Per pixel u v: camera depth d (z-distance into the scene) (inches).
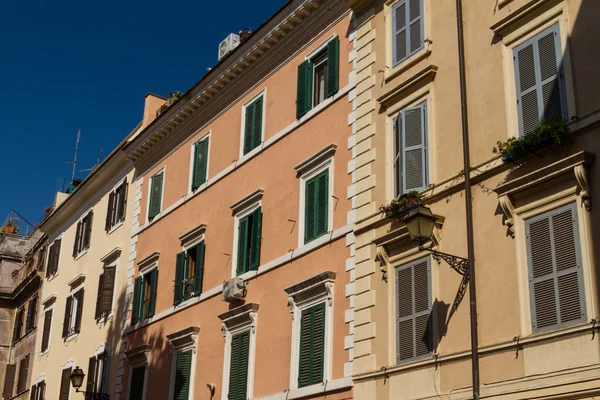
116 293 1163.3
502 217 578.2
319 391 704.4
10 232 2038.6
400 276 656.4
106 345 1142.3
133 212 1181.1
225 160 978.1
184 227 1026.1
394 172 700.7
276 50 919.7
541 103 572.7
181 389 915.4
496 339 557.6
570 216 529.0
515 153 564.7
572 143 541.0
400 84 706.8
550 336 516.7
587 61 546.0
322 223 770.8
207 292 925.8
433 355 601.0
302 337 751.7
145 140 1158.3
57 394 1294.3
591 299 501.4
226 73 981.8
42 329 1478.8
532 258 547.8
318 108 825.5
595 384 483.5
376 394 644.7
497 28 620.7
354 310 694.5
